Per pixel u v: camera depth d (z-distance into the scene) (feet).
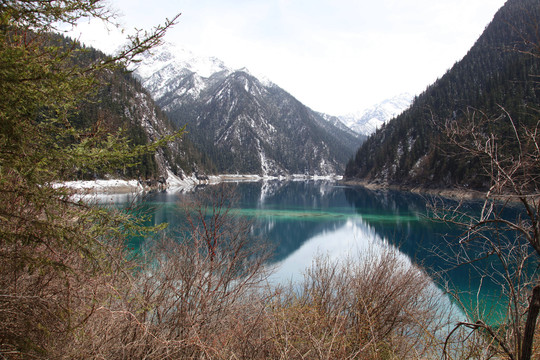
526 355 9.04
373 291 20.13
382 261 21.80
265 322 15.57
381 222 106.83
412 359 16.15
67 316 9.66
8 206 9.31
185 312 14.53
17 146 8.54
